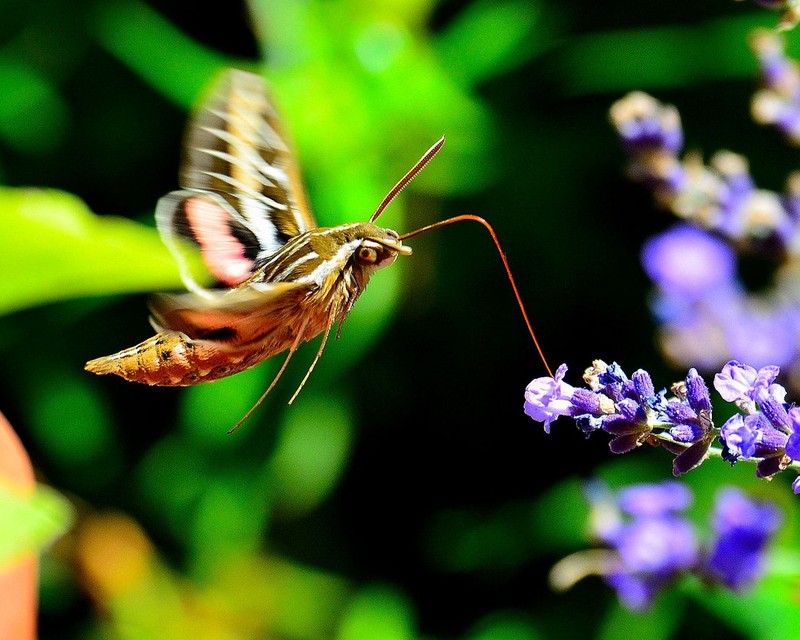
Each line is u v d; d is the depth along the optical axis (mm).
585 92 616
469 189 578
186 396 587
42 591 625
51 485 634
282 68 553
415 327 635
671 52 595
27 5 610
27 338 627
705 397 386
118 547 594
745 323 462
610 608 575
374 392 649
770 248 460
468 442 676
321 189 547
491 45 569
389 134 550
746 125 602
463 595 669
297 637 618
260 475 594
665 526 448
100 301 620
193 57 579
